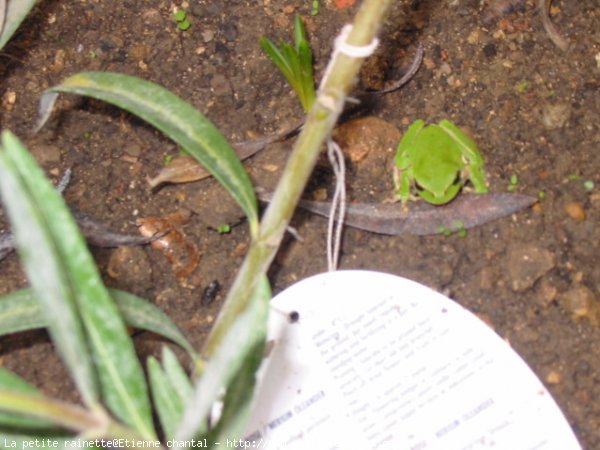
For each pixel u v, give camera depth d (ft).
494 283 1.60
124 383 1.21
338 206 1.63
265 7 1.78
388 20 1.78
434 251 1.62
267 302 1.18
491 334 1.49
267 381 1.47
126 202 1.64
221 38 1.76
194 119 1.32
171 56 1.74
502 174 1.67
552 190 1.65
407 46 1.76
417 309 1.51
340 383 1.48
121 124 1.69
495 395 1.47
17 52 1.72
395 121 1.72
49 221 1.14
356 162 1.68
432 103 1.72
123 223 1.63
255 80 1.73
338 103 1.30
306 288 1.52
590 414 1.53
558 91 1.73
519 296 1.60
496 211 1.63
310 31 1.76
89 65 1.72
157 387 1.23
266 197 1.60
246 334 1.09
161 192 1.65
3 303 1.30
